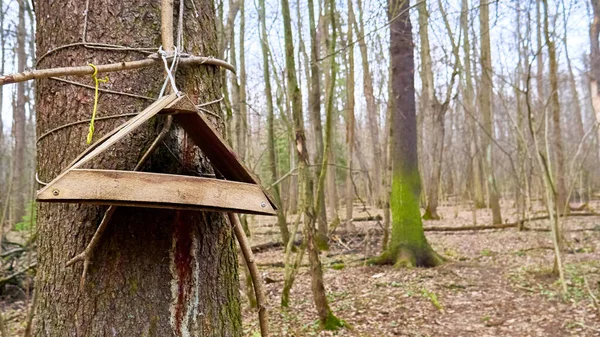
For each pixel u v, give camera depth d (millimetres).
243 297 6188
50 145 1665
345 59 9039
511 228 12133
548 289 6129
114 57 1657
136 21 1700
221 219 1820
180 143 1671
